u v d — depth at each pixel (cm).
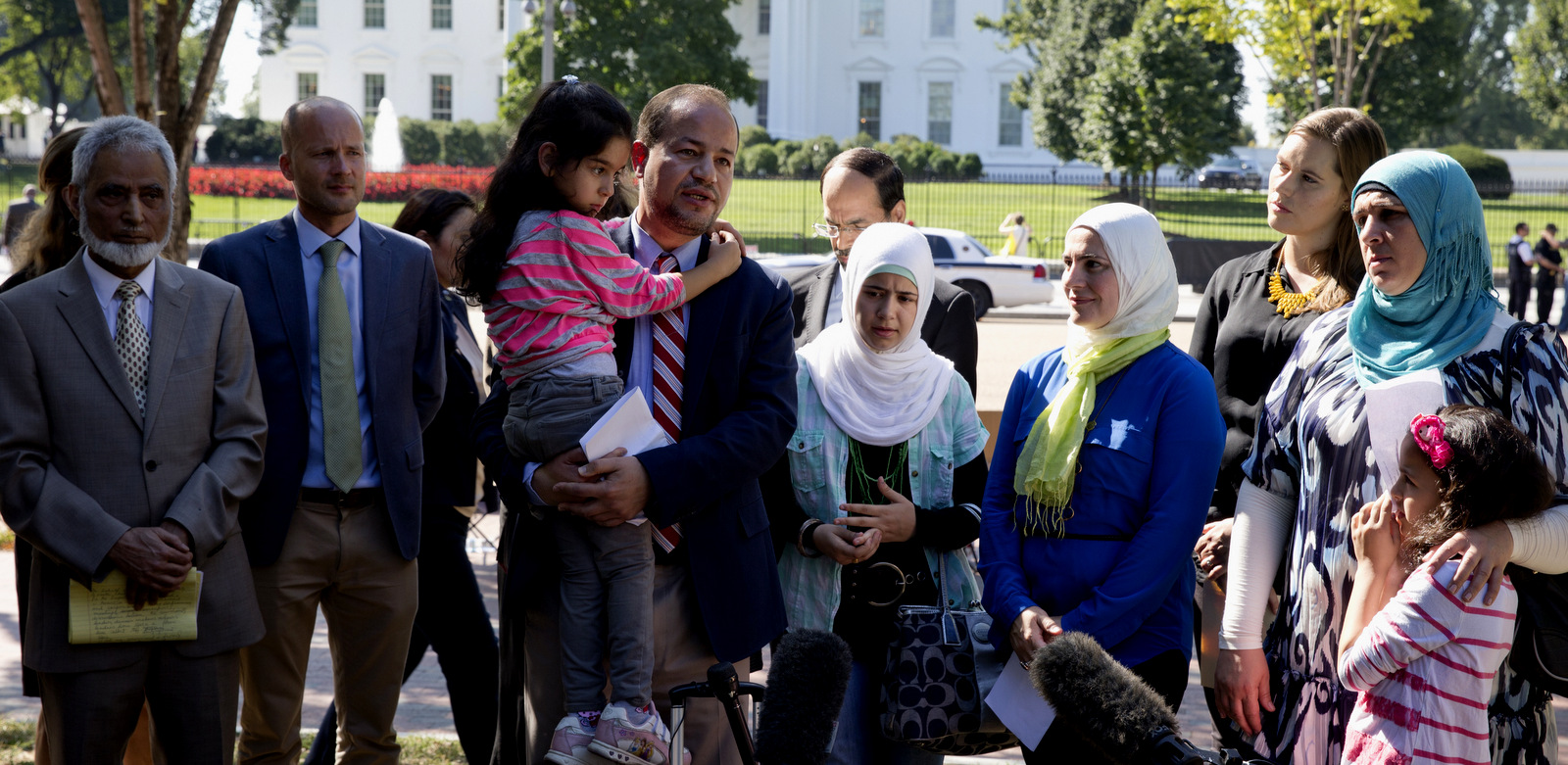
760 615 305
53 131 5006
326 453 364
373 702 388
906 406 344
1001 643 312
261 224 382
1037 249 2986
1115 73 3312
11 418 316
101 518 316
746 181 3916
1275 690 309
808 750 200
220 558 337
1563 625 267
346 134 369
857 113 5584
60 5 4772
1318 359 308
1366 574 278
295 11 4516
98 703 321
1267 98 2081
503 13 5434
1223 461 363
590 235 283
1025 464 318
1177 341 1742
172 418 329
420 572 425
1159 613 305
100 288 330
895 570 332
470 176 3500
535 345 284
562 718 293
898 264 334
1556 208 3456
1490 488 256
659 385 298
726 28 3316
